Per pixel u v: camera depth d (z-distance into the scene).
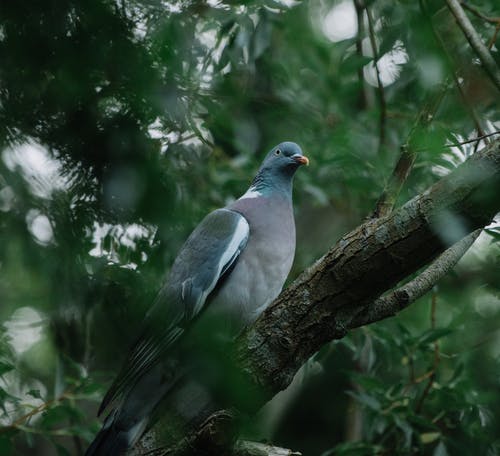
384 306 6.15
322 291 5.79
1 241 8.30
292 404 12.98
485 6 9.36
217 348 5.88
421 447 9.89
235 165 10.05
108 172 7.33
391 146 10.48
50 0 6.71
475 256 11.36
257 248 8.69
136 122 7.36
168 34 7.43
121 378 7.98
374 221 5.70
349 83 10.09
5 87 7.06
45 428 8.56
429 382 9.87
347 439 11.65
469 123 8.89
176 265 8.62
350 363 12.98
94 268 8.39
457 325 9.88
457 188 5.25
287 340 5.87
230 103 9.71
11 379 10.59
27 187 7.87
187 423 6.22
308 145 10.54
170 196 7.82
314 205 11.57
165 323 8.28
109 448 7.55
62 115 7.20
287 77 10.38
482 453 9.72
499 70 7.24
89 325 9.55
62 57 6.85
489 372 9.96
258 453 5.95
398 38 9.34
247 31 9.12
